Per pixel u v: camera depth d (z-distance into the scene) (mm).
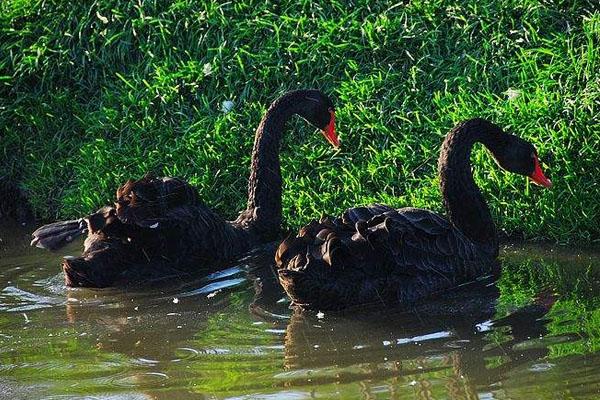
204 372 8617
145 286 10719
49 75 14203
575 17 13281
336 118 12906
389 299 9961
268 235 11875
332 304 9773
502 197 11844
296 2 14086
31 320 9930
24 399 8242
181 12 14242
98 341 9375
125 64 14273
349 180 12336
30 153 13766
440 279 10242
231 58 13836
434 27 13539
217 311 10000
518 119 12352
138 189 10891
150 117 13469
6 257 11867
